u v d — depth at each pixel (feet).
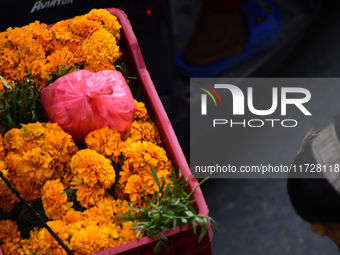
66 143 2.56
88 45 2.87
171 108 5.59
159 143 2.77
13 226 2.42
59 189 2.46
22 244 2.35
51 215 2.45
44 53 2.87
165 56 5.19
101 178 2.47
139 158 2.52
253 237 6.09
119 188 2.60
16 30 2.83
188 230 2.33
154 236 2.26
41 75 2.81
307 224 6.14
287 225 6.15
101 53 2.85
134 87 3.02
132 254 2.26
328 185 2.19
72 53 2.93
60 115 2.64
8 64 2.80
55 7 3.80
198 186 2.45
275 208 6.31
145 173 2.54
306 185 2.24
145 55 5.03
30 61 2.81
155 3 4.87
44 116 2.80
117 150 2.58
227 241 6.07
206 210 2.38
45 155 2.52
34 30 2.89
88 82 2.70
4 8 3.64
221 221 6.23
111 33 2.96
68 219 2.43
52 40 2.93
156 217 2.30
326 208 2.22
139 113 2.74
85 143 2.72
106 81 2.72
